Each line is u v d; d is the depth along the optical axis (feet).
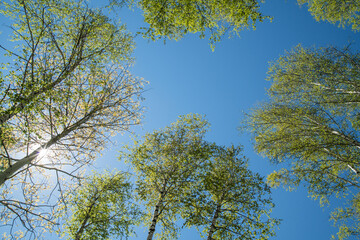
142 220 32.76
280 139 25.71
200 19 19.21
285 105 29.96
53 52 17.48
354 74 23.48
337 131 24.16
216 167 34.42
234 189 30.68
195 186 29.35
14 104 13.32
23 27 22.94
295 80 30.27
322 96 26.68
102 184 33.65
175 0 18.17
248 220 26.91
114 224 32.09
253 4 17.44
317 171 22.58
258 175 30.50
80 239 30.91
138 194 29.30
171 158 31.19
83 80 19.07
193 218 26.81
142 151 31.65
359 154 22.29
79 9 24.31
